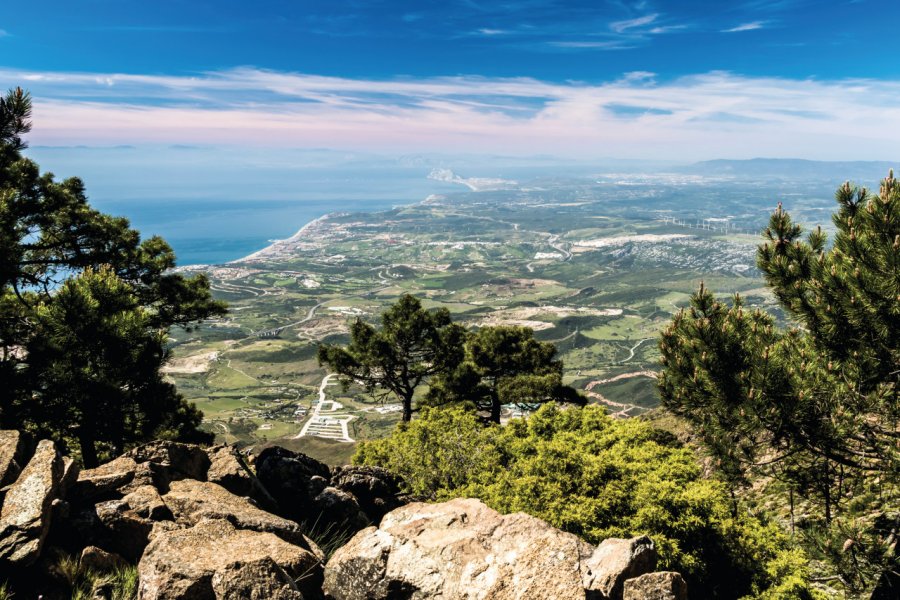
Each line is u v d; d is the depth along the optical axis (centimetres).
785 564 1262
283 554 609
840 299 1147
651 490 1330
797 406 1163
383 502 1352
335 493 1111
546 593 553
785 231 1339
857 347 1173
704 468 1553
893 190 1122
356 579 616
